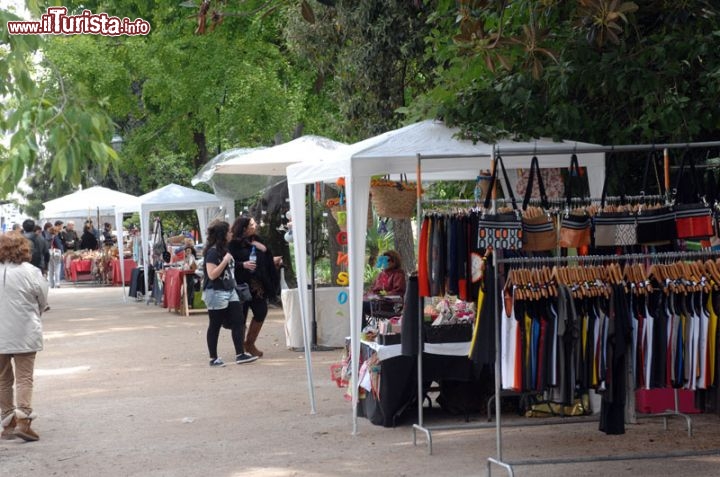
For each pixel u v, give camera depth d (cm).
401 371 912
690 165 760
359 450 822
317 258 2141
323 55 1730
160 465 791
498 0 920
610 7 811
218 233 1355
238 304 1362
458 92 1002
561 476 716
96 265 3516
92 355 1516
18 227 2373
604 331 703
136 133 2792
